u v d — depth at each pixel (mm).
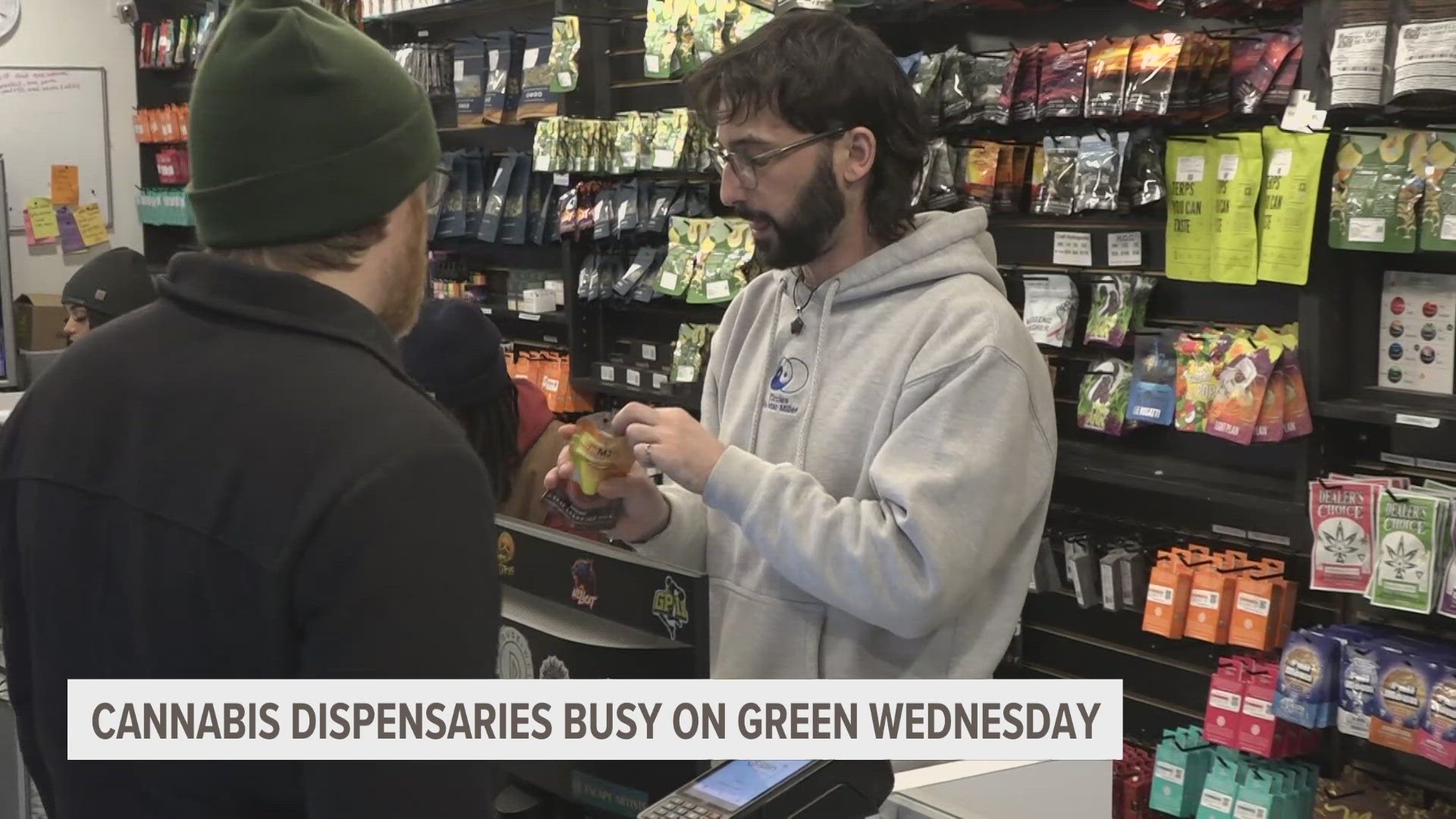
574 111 4184
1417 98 2367
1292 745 2812
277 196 941
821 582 1531
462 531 912
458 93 4688
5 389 5098
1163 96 2770
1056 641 3408
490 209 4613
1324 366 2662
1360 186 2543
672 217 3922
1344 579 2598
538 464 2260
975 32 3367
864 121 1603
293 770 911
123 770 945
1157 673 3203
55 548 971
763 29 1629
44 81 6609
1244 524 3000
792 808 1023
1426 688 2498
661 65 3738
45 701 990
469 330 2160
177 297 977
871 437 1642
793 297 1785
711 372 1980
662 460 1574
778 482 1555
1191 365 2850
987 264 1697
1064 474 3043
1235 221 2740
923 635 1557
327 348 939
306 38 943
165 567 914
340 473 877
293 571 871
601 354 4406
